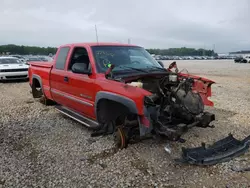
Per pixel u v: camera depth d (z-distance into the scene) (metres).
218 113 6.34
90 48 4.81
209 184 3.11
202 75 18.50
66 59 5.45
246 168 3.44
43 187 3.07
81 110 5.02
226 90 10.34
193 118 3.98
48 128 5.25
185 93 4.02
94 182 3.18
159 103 4.09
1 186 3.09
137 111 3.58
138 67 4.80
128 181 3.20
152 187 3.06
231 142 4.08
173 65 4.96
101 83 4.23
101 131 4.44
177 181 3.18
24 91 10.08
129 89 3.73
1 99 8.45
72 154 3.98
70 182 3.18
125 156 3.88
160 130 3.65
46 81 6.28
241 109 6.78
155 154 3.93
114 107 4.29
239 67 31.39
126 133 4.03
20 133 4.96
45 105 7.24
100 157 3.87
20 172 3.43
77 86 4.88
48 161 3.75
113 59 4.78
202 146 3.82
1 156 3.92
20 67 12.98
